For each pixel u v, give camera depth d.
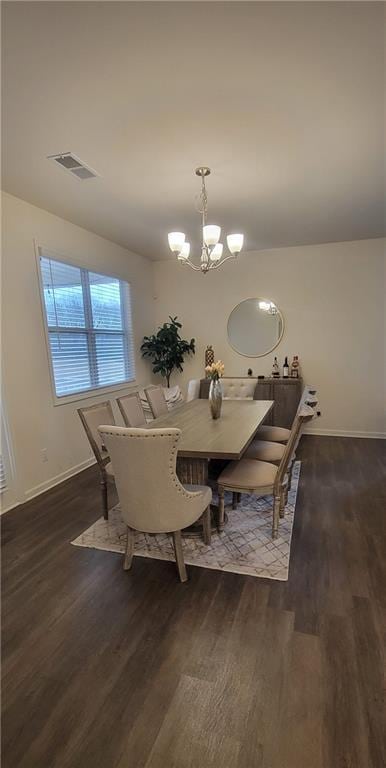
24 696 1.43
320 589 1.98
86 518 2.87
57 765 1.20
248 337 5.40
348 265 4.86
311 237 4.61
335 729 1.27
